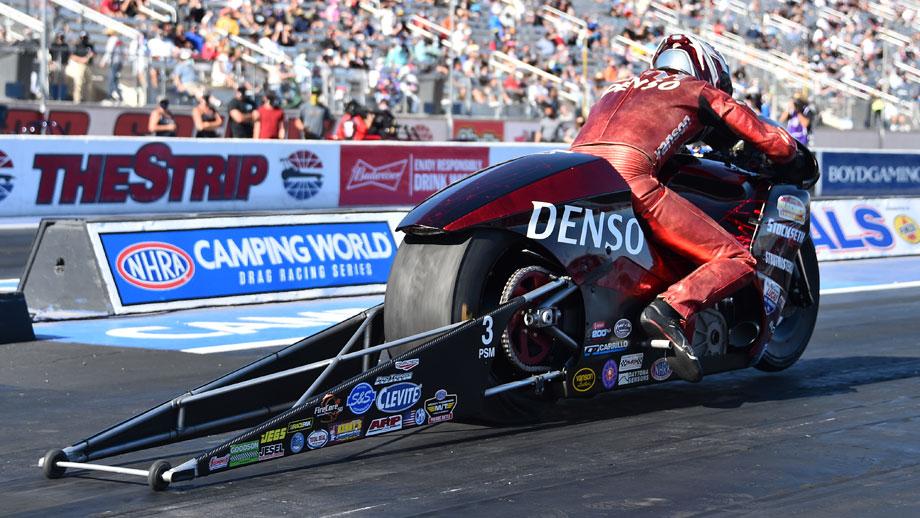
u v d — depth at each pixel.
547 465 11.11
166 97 46.81
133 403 14.59
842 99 72.62
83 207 41.44
